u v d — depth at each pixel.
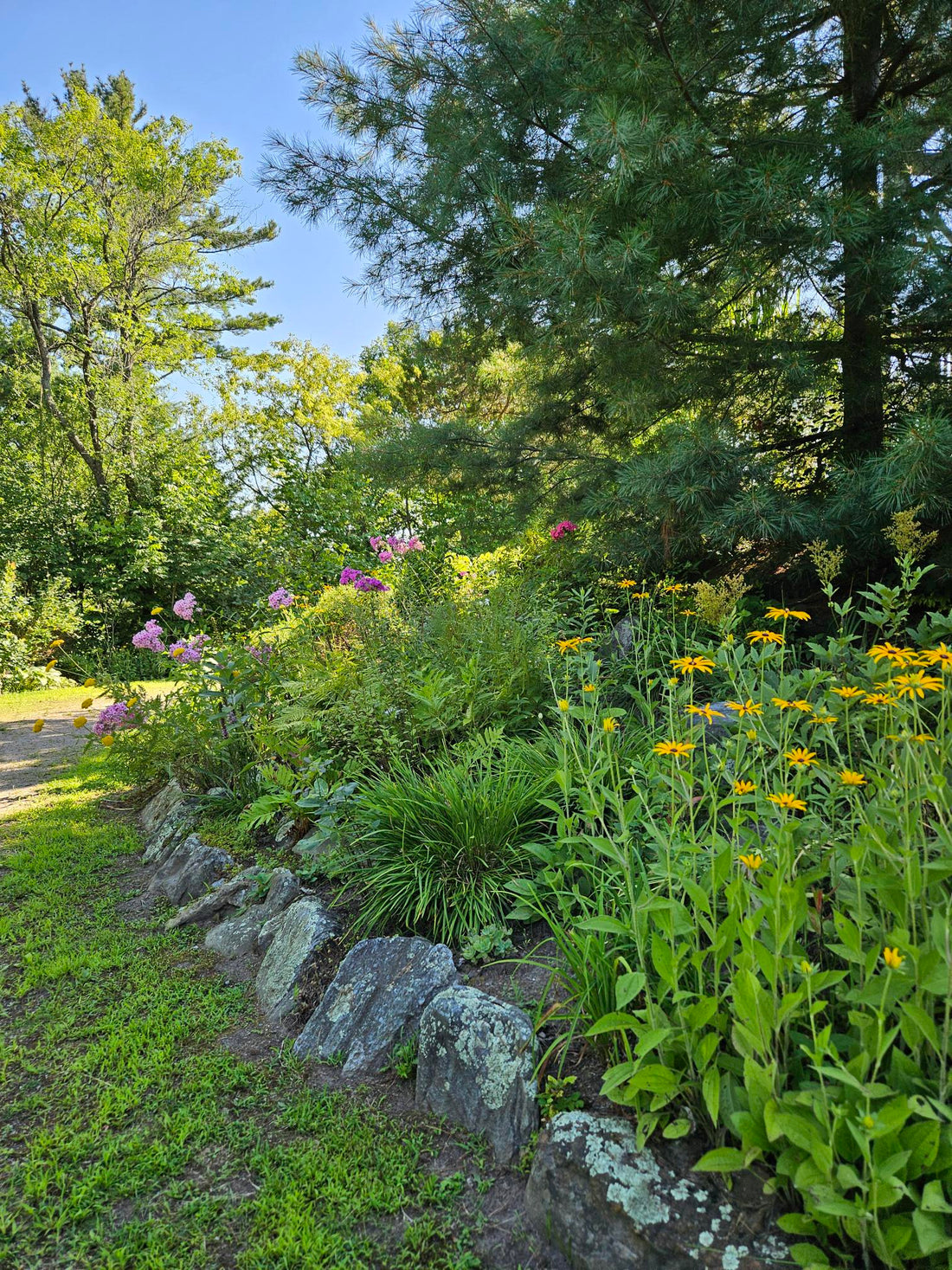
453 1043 2.14
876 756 2.10
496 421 7.02
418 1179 1.88
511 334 6.05
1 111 15.73
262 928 3.12
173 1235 1.76
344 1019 2.47
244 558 16.58
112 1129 2.12
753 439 5.22
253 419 22.30
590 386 5.77
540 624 4.46
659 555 5.11
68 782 6.07
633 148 3.80
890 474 3.62
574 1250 1.58
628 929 1.77
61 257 15.79
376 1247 1.70
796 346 4.67
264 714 4.49
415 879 2.87
